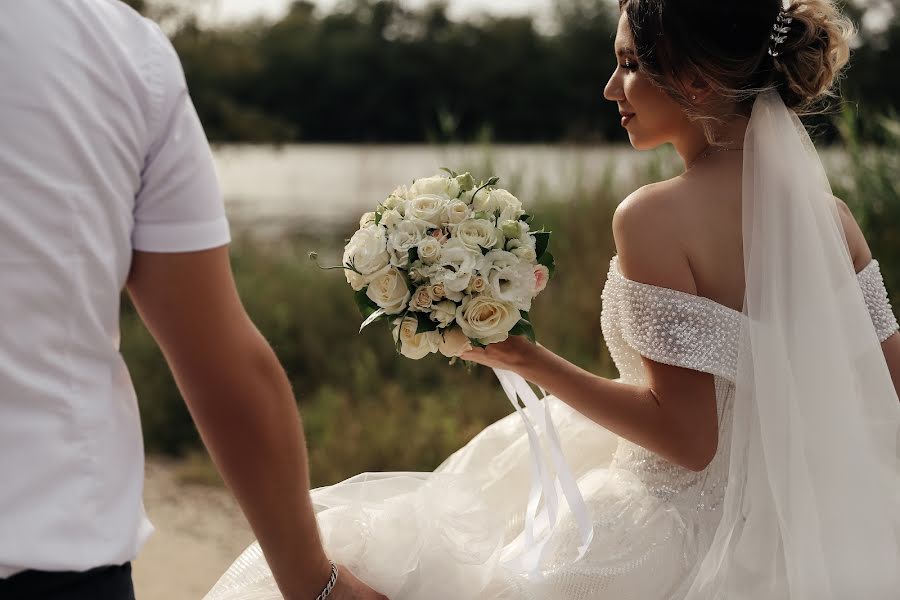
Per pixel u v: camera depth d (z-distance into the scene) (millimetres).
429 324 1612
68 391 1001
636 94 1821
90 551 1001
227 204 11961
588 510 1796
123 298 6352
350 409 4852
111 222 1025
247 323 1176
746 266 1681
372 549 1689
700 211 1705
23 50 963
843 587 1617
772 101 1733
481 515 1792
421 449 4289
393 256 1612
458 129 28219
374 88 29609
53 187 970
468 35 29156
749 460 1669
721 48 1691
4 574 953
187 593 3137
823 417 1650
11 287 954
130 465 1080
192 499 4074
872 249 5098
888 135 5438
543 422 1815
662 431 1683
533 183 6566
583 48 26891
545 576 1690
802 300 1664
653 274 1682
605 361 4918
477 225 1608
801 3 1756
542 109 27500
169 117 1073
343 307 6113
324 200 12375
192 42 11320
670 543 1726
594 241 5746
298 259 7293
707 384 1686
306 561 1312
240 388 1166
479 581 1682
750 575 1636
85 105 995
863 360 1732
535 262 1654
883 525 1653
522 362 1689
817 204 1720
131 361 5305
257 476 1213
